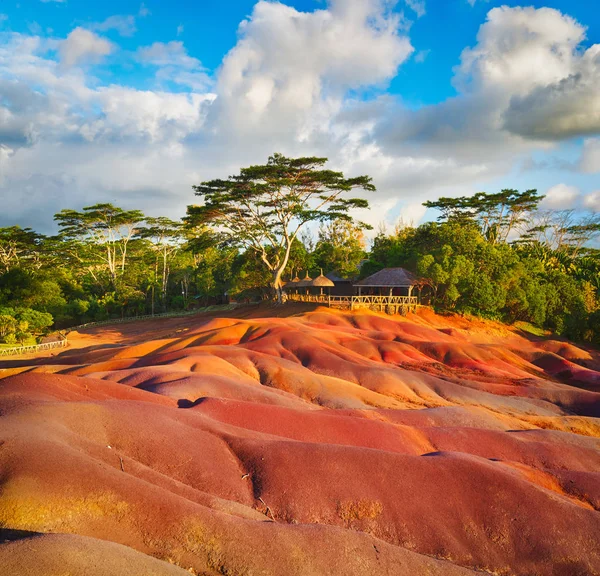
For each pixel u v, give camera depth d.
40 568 8.76
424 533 16.30
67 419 16.14
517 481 18.28
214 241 67.12
